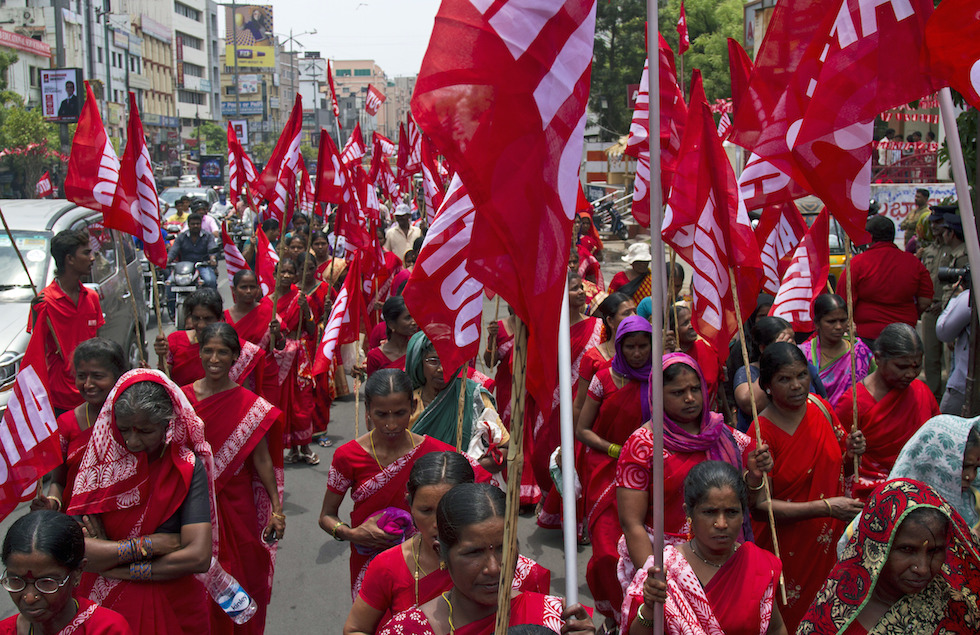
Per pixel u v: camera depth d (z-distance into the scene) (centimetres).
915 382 451
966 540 260
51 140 3634
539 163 195
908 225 1350
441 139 185
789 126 387
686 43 560
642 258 849
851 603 262
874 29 341
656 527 281
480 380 485
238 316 696
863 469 446
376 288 967
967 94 336
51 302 627
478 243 189
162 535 342
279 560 591
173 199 2902
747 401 482
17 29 5050
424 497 301
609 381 484
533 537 623
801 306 559
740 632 289
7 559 262
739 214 387
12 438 361
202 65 8731
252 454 457
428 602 273
